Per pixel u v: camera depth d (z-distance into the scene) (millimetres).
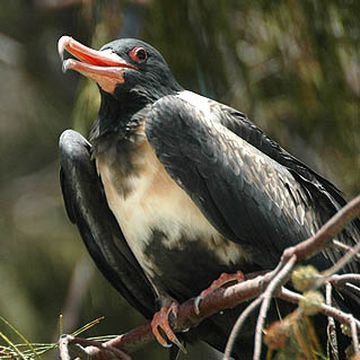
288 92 12398
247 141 10562
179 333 10492
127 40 10844
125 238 10461
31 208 15672
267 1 11945
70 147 10570
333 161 12883
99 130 10633
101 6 12305
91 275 14656
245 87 12406
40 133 16062
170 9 12016
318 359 8180
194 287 10391
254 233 10133
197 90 12266
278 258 10172
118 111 10633
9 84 16203
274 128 12906
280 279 7301
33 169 16000
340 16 11867
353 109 12336
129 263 10703
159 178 10180
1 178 15891
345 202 10734
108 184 10375
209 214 10047
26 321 14680
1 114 16125
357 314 10039
